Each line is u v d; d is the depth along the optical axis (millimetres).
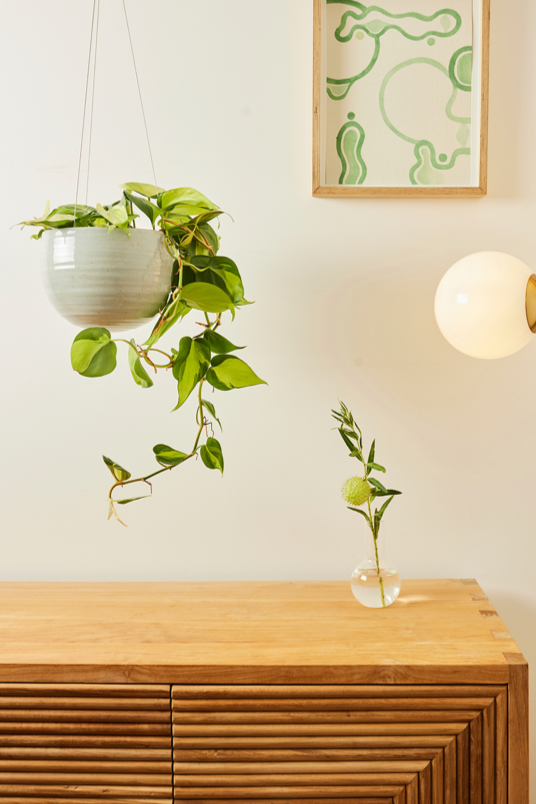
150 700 926
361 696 907
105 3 1311
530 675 1336
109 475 1373
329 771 922
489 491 1334
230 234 1329
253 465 1356
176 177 1326
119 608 1156
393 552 1351
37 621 1092
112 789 944
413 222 1315
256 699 917
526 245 1304
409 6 1286
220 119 1316
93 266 873
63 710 936
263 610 1132
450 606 1134
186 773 934
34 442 1378
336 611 1119
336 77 1300
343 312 1331
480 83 1271
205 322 1337
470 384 1325
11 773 953
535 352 1314
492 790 908
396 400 1336
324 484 1351
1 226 1349
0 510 1389
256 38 1303
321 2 1280
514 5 1271
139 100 1320
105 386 1363
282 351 1342
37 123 1332
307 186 1319
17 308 1363
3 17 1318
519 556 1337
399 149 1303
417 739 915
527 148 1291
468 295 1093
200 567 1373
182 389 976
